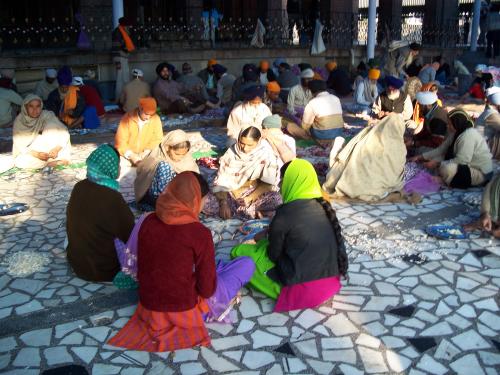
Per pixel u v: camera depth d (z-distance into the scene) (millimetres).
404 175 6227
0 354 3189
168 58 13500
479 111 11570
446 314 3562
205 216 5223
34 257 4383
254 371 3018
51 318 3555
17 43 13992
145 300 3207
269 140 5863
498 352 3176
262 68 12156
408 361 3100
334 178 5707
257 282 3748
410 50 14328
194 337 3236
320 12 17406
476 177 5922
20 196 5914
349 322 3477
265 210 5129
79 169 6914
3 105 9102
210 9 16812
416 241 4672
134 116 6727
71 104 9078
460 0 25266
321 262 3510
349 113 11016
